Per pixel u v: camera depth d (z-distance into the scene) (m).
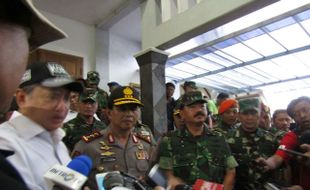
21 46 0.40
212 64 6.85
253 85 9.06
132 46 6.91
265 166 1.87
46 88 1.04
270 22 3.96
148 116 3.72
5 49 0.37
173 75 7.69
